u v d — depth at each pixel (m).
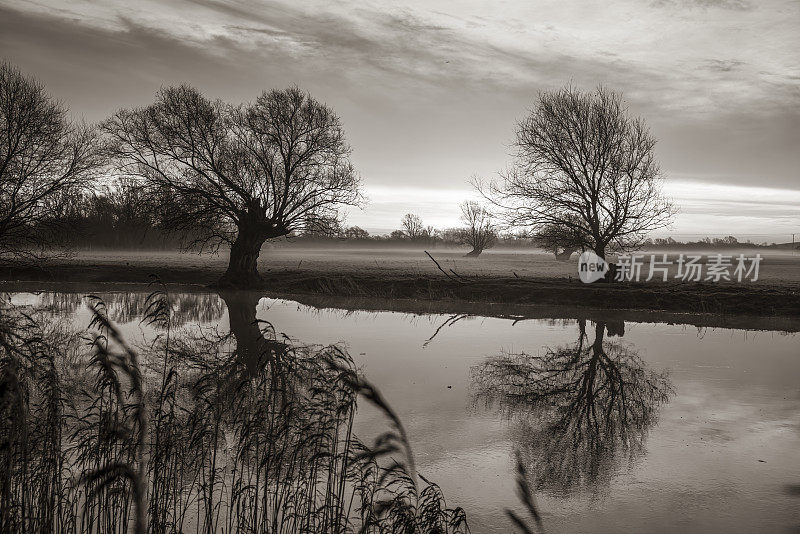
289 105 42.66
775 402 15.26
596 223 39.75
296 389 10.18
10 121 36.91
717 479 10.44
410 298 41.06
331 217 44.06
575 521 8.87
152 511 7.74
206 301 36.47
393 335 25.06
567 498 9.62
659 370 19.08
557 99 40.78
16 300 33.34
